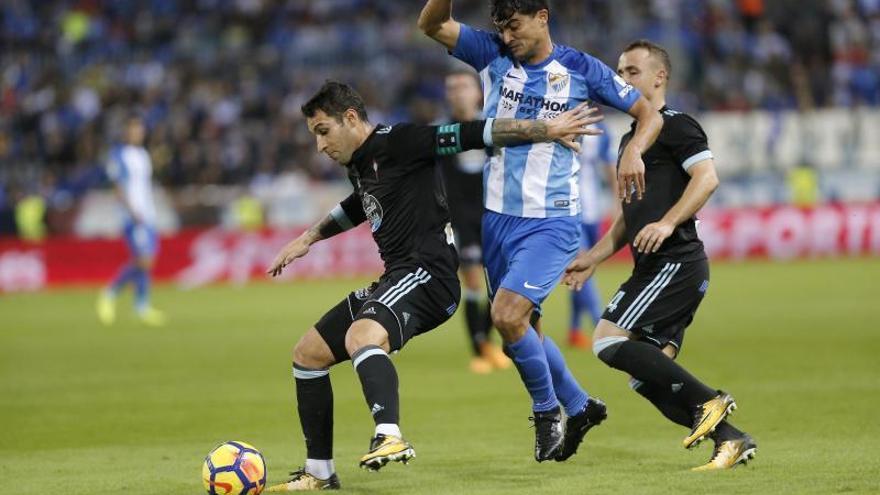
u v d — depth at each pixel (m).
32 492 22.44
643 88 23.81
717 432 22.72
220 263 86.31
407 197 21.81
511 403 33.66
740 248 91.50
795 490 20.42
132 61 108.00
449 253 22.16
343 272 88.50
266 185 92.44
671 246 23.41
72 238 85.44
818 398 32.44
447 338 52.91
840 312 55.97
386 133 21.83
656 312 23.25
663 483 21.41
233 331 55.41
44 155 96.12
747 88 103.94
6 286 83.00
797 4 111.31
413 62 105.62
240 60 106.06
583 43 104.81
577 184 24.27
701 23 108.69
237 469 20.58
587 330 53.66
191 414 32.91
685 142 23.22
